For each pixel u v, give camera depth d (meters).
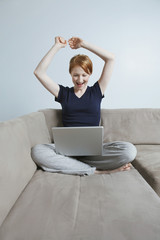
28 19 2.37
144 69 2.46
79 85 1.31
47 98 2.53
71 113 1.34
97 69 2.46
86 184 0.90
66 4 2.33
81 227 0.58
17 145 0.93
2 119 2.62
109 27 2.37
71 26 2.38
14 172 0.81
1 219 0.64
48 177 0.97
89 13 2.34
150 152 1.33
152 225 0.58
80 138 1.02
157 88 2.51
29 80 2.50
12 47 2.43
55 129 1.00
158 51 2.41
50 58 1.29
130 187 0.84
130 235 0.54
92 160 1.19
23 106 2.57
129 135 1.53
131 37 2.38
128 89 2.51
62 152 1.11
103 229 0.57
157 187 0.92
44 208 0.69
